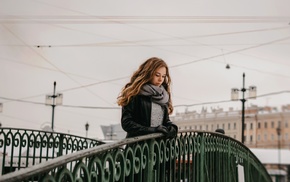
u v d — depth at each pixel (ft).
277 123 345.31
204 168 19.29
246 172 30.81
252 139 333.83
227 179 24.52
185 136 16.60
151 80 13.50
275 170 157.07
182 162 16.67
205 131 19.27
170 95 14.39
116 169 10.75
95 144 28.89
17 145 23.24
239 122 327.67
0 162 25.54
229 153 25.13
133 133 12.84
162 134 13.14
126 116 12.98
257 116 344.08
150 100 13.21
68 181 8.48
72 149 26.05
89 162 9.23
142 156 12.11
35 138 23.72
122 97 13.24
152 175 12.66
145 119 13.14
